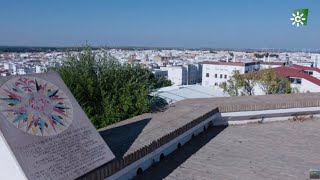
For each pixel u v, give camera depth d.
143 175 4.72
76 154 3.61
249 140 6.46
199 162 5.29
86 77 7.46
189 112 6.72
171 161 5.29
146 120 6.00
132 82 8.22
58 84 4.27
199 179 4.67
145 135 5.06
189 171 4.93
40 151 3.34
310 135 6.85
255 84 22.62
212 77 63.91
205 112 6.73
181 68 84.44
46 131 3.56
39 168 3.20
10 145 3.16
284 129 7.24
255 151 5.86
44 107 3.81
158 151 4.96
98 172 3.66
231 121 7.50
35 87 3.95
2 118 3.31
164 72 75.81
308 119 8.02
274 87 22.30
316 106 7.96
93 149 3.82
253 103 7.62
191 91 20.55
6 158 3.20
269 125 7.53
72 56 8.03
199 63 96.25
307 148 6.06
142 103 7.42
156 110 7.03
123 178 4.41
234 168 5.08
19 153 3.17
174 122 5.91
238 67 60.59
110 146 4.52
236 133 6.90
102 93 7.50
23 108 3.59
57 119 3.80
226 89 22.41
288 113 7.87
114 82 7.90
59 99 4.06
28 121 3.50
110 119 7.06
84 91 7.29
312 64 75.12
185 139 6.17
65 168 3.38
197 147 5.99
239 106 7.44
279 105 7.68
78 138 3.79
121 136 5.00
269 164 5.27
